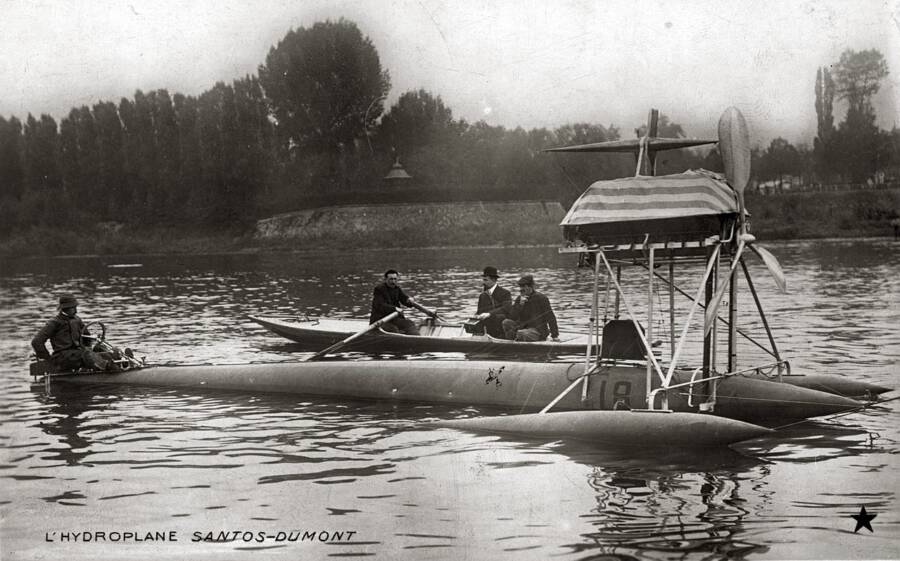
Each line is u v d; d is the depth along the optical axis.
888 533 5.85
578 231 9.07
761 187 65.75
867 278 27.36
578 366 10.27
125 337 17.53
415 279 33.84
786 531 5.93
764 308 19.83
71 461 8.08
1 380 12.78
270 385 11.78
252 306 24.25
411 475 7.46
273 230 77.12
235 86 79.06
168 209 82.69
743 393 9.23
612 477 7.31
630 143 9.33
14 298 28.80
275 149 80.12
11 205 78.62
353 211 74.88
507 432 9.00
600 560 5.48
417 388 11.02
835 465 7.55
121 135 82.88
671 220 8.49
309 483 7.27
